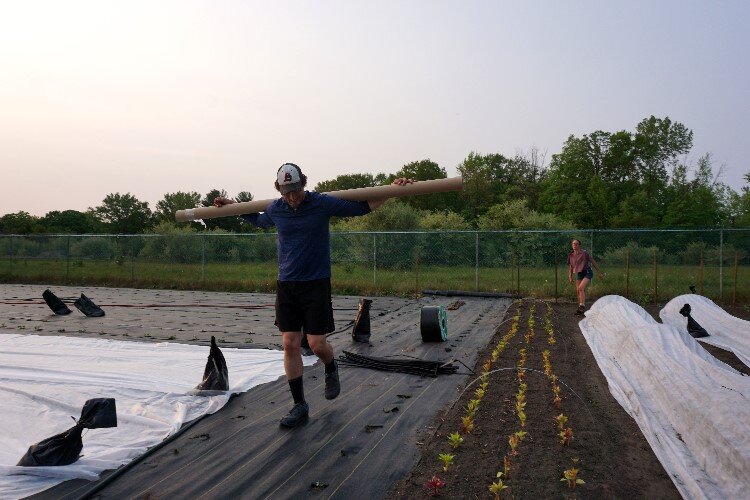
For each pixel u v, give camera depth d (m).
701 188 49.50
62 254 24.80
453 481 3.48
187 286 20.28
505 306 14.26
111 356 7.54
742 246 26.42
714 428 3.74
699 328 9.47
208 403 5.28
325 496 3.34
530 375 6.34
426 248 24.11
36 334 9.71
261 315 12.64
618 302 10.45
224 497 3.34
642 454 4.02
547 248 25.25
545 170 63.50
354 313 13.09
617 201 52.00
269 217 4.73
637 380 5.88
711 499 3.20
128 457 3.97
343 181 72.19
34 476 3.58
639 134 54.28
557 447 4.04
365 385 6.04
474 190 55.91
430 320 8.63
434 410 5.07
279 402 5.39
